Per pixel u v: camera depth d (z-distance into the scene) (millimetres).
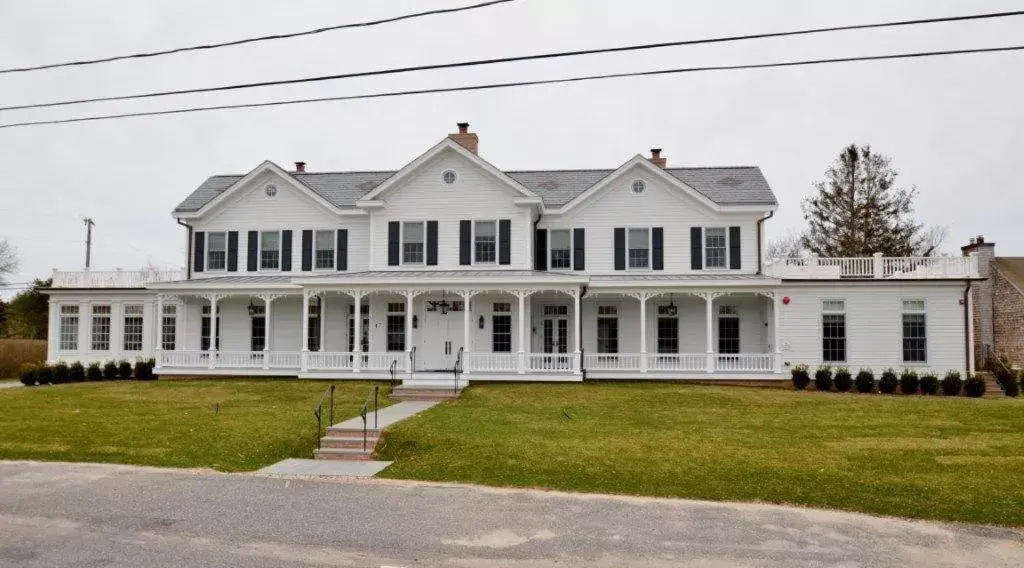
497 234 26516
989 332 34625
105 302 30234
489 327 26406
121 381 26344
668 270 26875
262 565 7637
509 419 16469
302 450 14070
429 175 26922
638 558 7883
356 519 9289
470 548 8195
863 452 12883
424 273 25891
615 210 27234
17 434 14930
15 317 64688
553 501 10125
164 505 9953
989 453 12805
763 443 13711
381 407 18734
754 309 26422
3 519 9312
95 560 7785
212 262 29266
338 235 28625
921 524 9094
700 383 24406
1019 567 7652
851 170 44281
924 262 25609
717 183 28500
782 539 8516
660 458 12438
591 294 25703
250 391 21688
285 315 28328
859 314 25328
